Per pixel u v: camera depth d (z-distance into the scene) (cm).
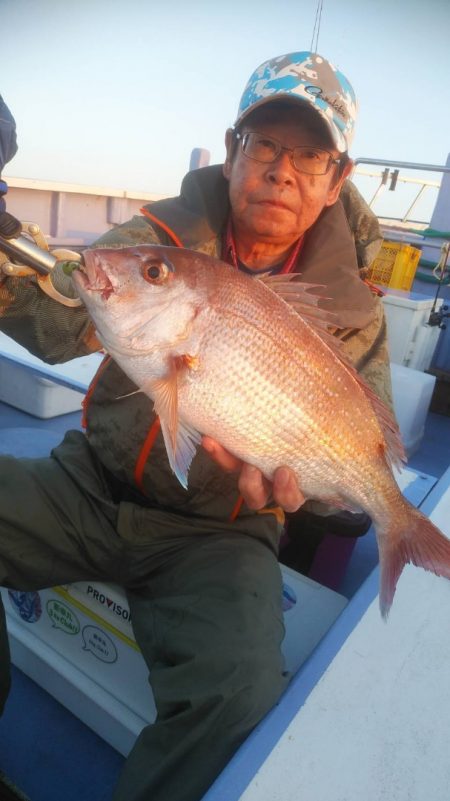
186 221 80
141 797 51
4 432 142
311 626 74
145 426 72
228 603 62
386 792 42
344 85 78
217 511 74
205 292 57
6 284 64
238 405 59
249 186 77
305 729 46
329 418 61
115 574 73
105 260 57
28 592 81
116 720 73
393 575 60
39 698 81
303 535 99
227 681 54
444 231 233
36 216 239
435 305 196
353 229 89
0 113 62
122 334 58
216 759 50
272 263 85
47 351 71
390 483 64
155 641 63
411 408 159
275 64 77
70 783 70
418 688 51
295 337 60
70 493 74
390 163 203
